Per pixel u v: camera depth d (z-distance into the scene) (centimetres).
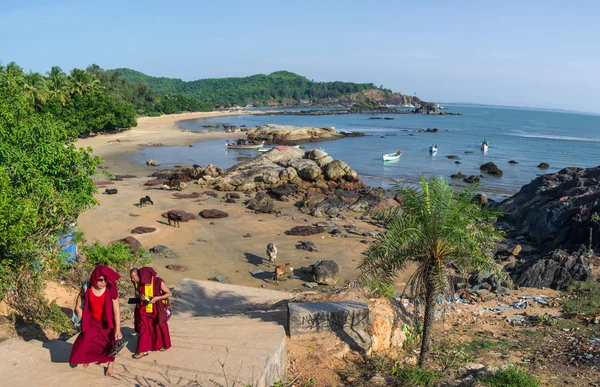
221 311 1473
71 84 9150
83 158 1694
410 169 6594
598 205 2661
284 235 3033
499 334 1394
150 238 2816
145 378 695
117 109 9325
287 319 1164
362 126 15088
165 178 4928
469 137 12025
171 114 18075
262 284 2236
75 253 1691
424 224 1013
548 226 2895
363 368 978
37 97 7888
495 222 3431
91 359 708
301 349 1018
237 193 4253
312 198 3947
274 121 16412
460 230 972
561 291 1967
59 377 685
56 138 1634
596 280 1978
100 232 2847
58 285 1415
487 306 1773
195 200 3897
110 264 1705
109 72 15312
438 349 1201
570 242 2661
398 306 1360
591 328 1395
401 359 1048
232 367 739
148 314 773
